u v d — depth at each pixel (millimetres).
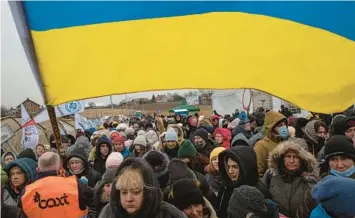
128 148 7875
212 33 2465
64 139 9375
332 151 3334
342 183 2186
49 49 2311
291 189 3393
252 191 2791
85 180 4871
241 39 2492
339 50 2531
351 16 2480
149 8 2379
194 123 11430
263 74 2543
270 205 2875
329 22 2504
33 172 4102
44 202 3254
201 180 3822
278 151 3494
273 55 2537
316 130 5445
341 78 2576
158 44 2443
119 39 2406
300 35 2492
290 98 2584
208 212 3129
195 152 5121
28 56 2279
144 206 2361
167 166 3891
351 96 2607
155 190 2402
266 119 4590
